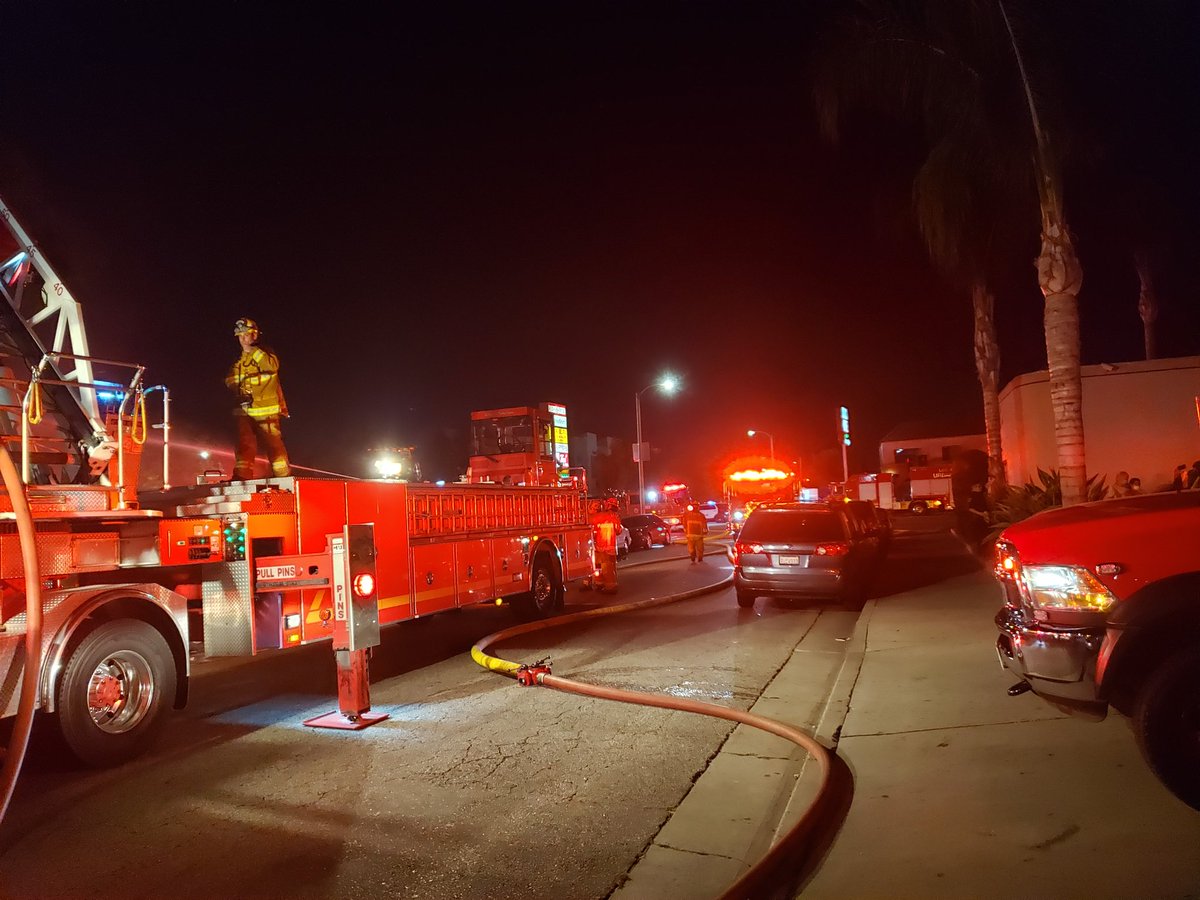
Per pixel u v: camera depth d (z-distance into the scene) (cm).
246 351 888
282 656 1070
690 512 2291
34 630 400
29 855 461
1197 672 415
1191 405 2506
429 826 489
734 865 430
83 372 731
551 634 1159
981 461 5706
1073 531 464
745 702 757
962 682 719
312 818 504
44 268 757
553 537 1338
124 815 516
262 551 756
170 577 736
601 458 6241
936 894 367
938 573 1595
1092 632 447
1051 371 1357
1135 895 348
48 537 589
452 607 1027
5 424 661
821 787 487
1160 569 440
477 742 651
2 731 611
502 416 1454
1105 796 448
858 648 923
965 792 477
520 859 443
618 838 466
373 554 727
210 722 734
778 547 1279
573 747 631
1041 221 1382
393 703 791
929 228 1488
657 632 1152
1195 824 406
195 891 414
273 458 888
